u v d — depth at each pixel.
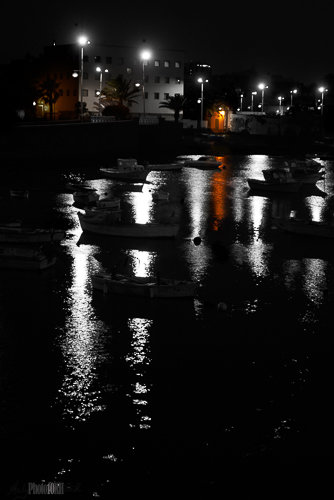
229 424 16.80
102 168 66.69
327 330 22.94
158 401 17.83
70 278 27.81
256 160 87.56
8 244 32.69
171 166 73.00
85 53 111.25
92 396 18.00
